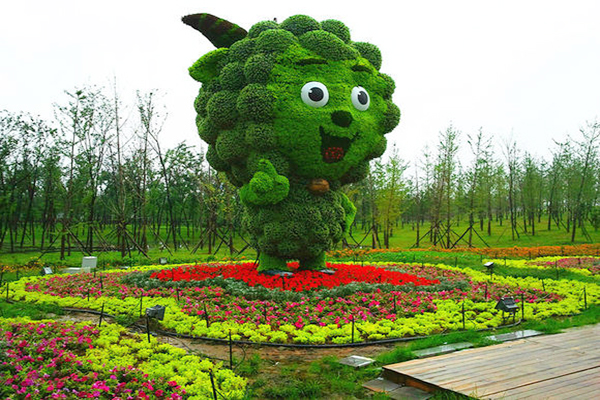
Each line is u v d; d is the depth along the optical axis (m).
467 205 43.78
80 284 14.52
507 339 8.73
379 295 11.98
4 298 13.16
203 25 14.05
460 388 5.86
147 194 36.03
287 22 14.03
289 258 13.98
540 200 53.94
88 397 5.67
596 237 39.91
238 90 13.29
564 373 6.43
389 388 6.41
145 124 38.50
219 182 30.98
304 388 6.43
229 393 6.20
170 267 20.53
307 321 9.89
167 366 7.11
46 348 7.29
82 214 38.00
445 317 10.38
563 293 13.62
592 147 39.91
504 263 21.84
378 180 35.78
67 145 29.95
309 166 13.15
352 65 13.54
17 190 35.22
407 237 49.69
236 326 9.52
